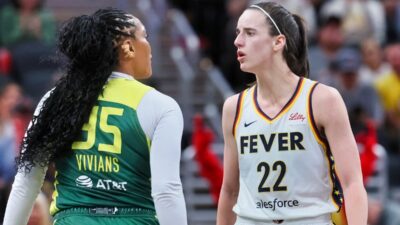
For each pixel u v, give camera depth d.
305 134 8.28
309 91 8.34
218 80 19.59
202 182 17.47
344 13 21.88
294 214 8.27
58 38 8.25
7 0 20.83
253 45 8.39
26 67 19.53
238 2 21.39
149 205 8.02
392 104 20.00
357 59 20.17
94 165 7.96
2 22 20.42
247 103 8.51
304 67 8.62
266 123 8.38
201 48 22.34
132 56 8.21
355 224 8.13
